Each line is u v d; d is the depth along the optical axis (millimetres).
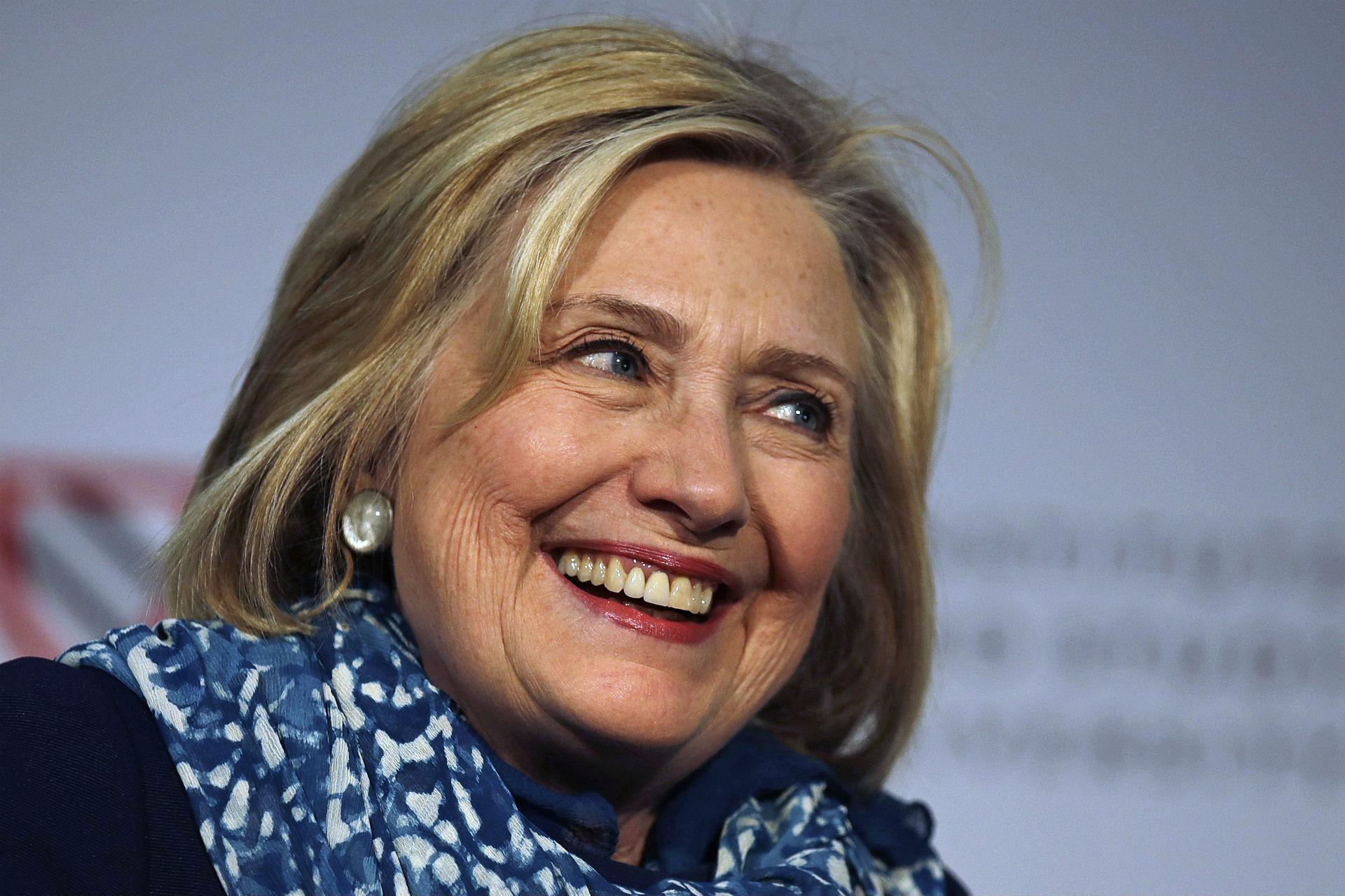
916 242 7898
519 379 5977
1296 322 13633
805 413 6617
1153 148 13812
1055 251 13531
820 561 6453
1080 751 12938
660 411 6066
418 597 6117
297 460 6289
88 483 11523
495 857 5605
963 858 12703
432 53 12633
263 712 5645
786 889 6203
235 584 6242
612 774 6289
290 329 6734
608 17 7008
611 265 6062
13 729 5137
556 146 6309
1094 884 12812
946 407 8211
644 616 5980
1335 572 13367
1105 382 13422
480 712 6148
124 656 5605
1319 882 12984
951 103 13438
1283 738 13125
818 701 8172
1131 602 13156
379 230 6449
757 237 6422
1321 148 13914
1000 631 12984
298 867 5305
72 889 4910
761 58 7707
